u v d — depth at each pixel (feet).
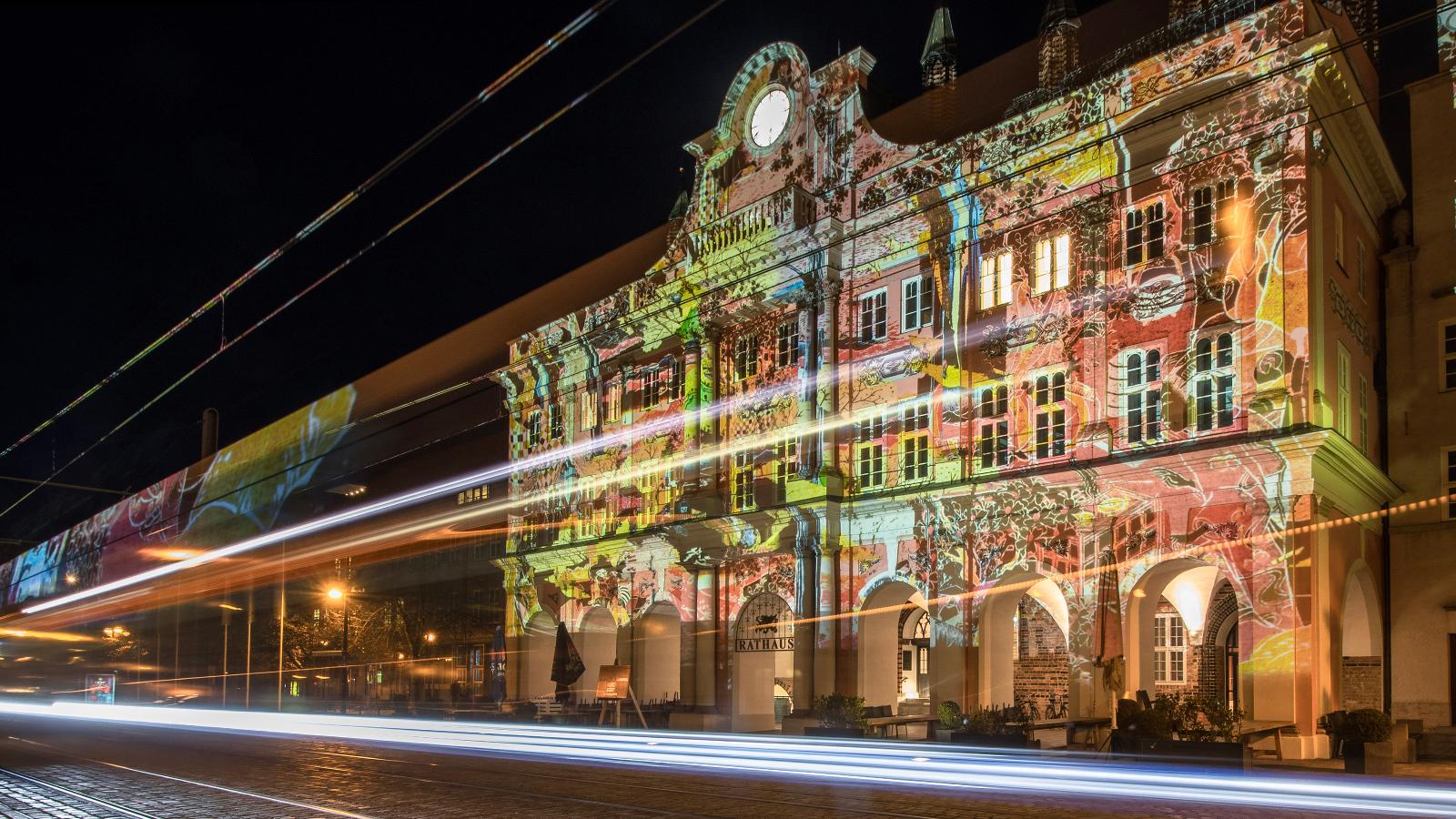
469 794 50.78
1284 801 48.01
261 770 64.08
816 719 97.45
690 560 113.60
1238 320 77.82
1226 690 97.45
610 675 103.81
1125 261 85.15
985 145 94.43
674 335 120.98
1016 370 90.89
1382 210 92.68
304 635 177.78
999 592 92.12
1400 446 88.38
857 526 101.55
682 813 43.80
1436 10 73.67
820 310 106.11
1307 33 75.97
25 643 274.77
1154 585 83.76
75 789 55.88
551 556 133.90
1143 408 82.74
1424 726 83.10
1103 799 48.65
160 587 250.57
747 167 116.26
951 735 80.69
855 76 106.83
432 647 178.09
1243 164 78.48
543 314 167.32
